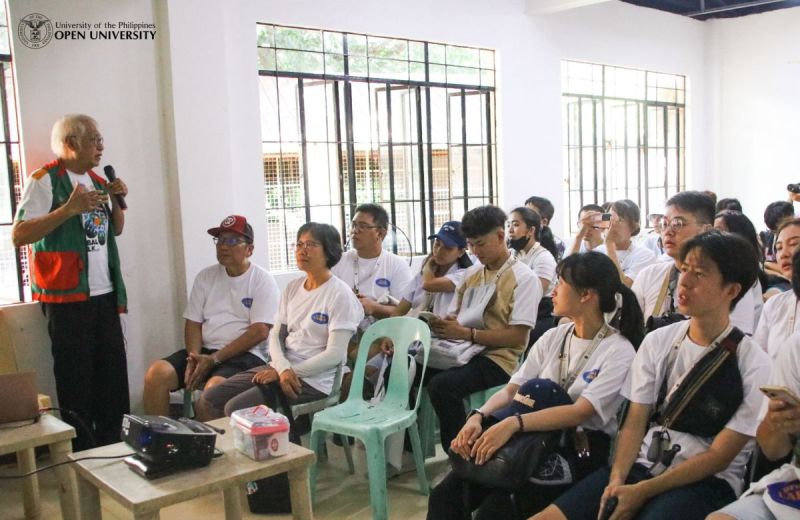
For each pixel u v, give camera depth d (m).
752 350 1.78
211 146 4.00
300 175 4.68
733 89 8.20
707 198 2.58
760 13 7.91
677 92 8.04
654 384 1.92
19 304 3.47
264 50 4.45
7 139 3.50
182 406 3.71
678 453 1.82
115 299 3.53
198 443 1.90
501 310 3.02
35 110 3.48
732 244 1.77
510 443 1.94
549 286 3.82
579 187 6.91
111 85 3.72
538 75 6.20
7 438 2.25
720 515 1.60
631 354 2.06
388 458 3.07
